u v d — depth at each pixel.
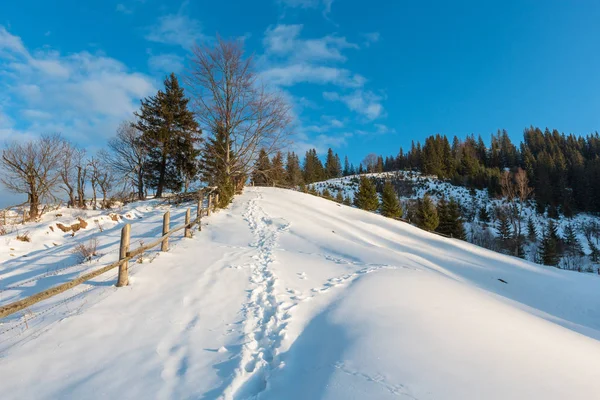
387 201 39.09
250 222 14.34
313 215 19.33
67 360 3.27
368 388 2.61
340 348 3.44
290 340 3.89
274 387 2.89
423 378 2.70
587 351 3.76
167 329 4.07
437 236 24.97
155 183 27.70
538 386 2.62
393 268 7.79
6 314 3.16
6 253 9.02
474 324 3.99
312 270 7.53
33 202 15.54
